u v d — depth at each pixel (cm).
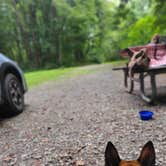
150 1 1986
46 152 378
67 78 1430
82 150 372
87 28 4444
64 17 4356
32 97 855
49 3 4331
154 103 565
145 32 2194
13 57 4438
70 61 4394
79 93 830
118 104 610
